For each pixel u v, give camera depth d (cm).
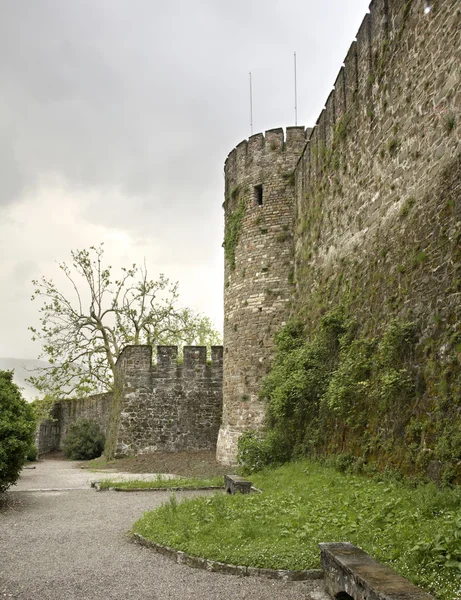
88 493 1480
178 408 2777
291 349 1839
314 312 1780
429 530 680
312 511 924
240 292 2223
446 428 889
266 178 2247
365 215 1452
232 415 2159
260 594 615
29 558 786
